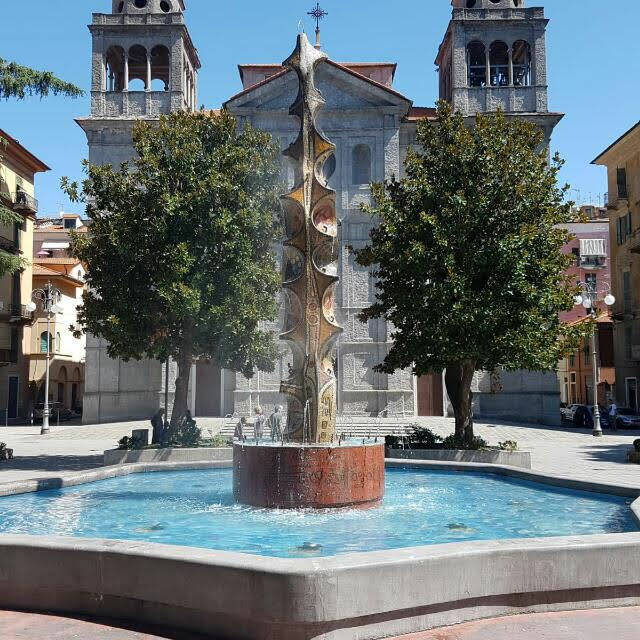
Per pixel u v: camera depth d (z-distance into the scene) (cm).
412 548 749
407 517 1184
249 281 2292
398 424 3678
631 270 4906
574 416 4397
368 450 1266
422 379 4231
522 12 4441
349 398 4050
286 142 4162
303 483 1216
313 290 1335
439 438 2316
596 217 7269
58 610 767
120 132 4416
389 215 2227
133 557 736
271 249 2498
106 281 2222
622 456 2459
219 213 2225
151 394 4256
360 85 4162
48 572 767
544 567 763
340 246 4128
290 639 665
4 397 4947
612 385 5575
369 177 4181
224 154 2289
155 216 2214
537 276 2123
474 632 698
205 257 2253
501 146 2220
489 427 3728
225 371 4184
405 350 2172
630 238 4847
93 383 4244
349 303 4100
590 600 777
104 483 1585
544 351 2077
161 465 1783
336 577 667
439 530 1080
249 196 2320
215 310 2150
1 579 780
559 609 769
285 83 4147
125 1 4541
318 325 1330
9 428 4250
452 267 2061
